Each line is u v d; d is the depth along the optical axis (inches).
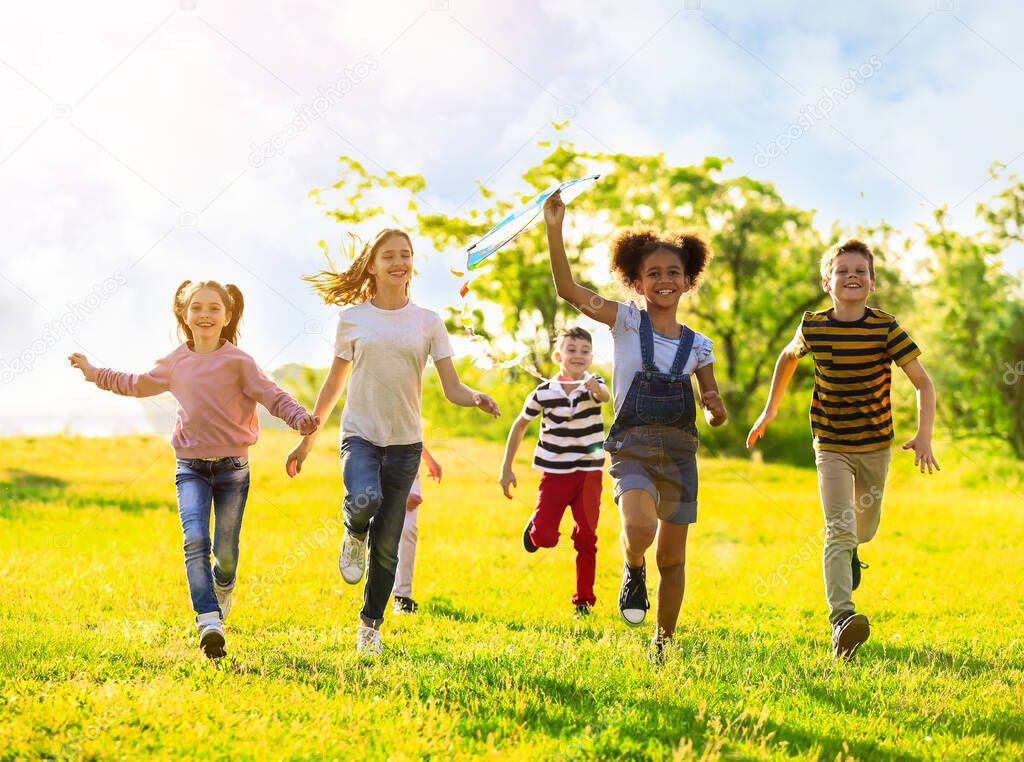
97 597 239.6
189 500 174.4
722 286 1000.2
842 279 199.5
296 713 132.8
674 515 173.3
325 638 188.9
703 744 123.0
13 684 142.6
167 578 270.1
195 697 135.9
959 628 233.0
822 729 133.6
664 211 928.9
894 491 708.0
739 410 957.2
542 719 133.3
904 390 960.9
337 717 130.5
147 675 152.5
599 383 243.8
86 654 167.5
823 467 199.9
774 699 148.9
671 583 176.6
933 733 135.7
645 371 174.1
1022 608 264.7
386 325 176.9
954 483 789.9
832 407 199.8
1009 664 184.7
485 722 129.9
